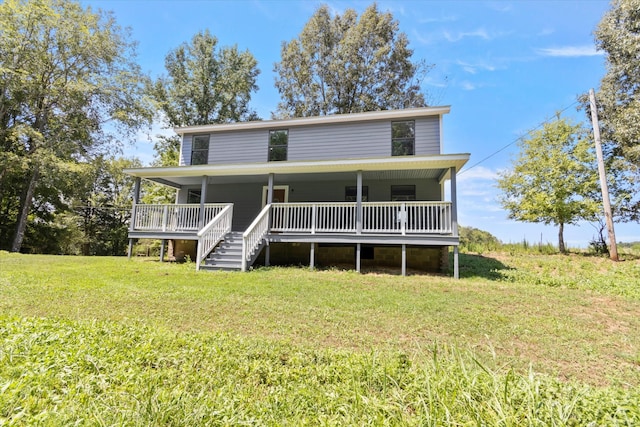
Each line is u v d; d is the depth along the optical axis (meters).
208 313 5.28
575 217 14.20
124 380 2.73
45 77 17.53
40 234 21.30
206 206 11.69
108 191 27.22
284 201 13.51
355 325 4.86
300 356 3.50
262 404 2.49
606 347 4.27
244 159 13.62
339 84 23.17
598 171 13.79
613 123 13.77
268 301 6.07
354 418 2.27
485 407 2.28
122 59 18.98
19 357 3.00
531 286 8.14
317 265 11.68
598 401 2.38
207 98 25.23
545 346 4.25
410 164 9.66
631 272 10.31
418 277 9.13
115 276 8.29
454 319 5.21
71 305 5.47
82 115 18.55
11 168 16.66
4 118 17.66
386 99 23.12
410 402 2.48
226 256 10.19
